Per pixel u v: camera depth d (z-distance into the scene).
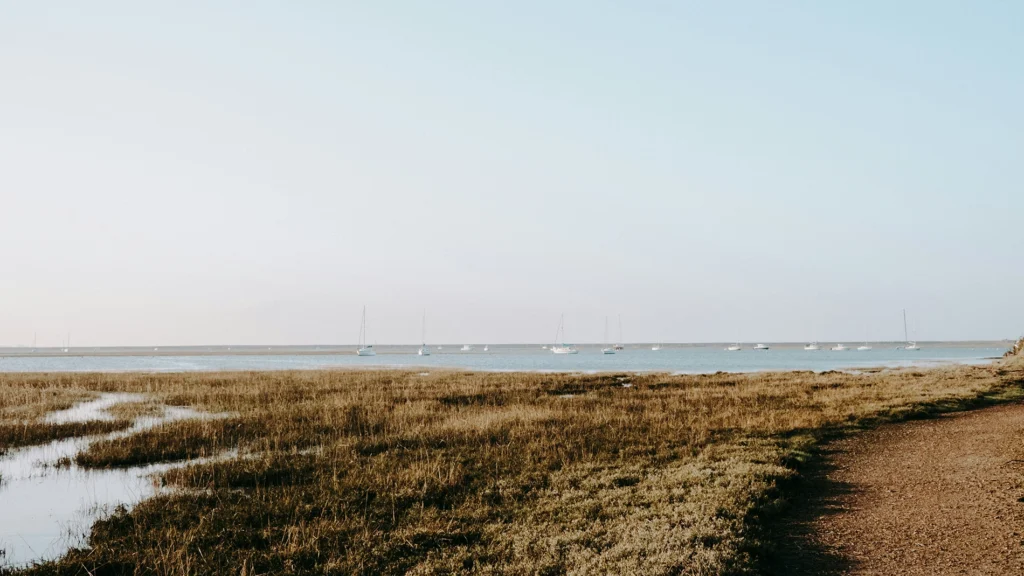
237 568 8.28
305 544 8.94
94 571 8.33
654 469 12.95
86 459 15.47
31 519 10.88
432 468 13.27
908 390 28.59
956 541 8.34
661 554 7.80
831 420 19.53
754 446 15.21
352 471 13.28
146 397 29.91
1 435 19.02
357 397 28.33
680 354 194.88
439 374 49.09
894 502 10.42
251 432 19.05
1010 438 15.85
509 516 10.16
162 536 9.59
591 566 7.63
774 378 40.12
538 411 22.17
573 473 12.78
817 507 10.34
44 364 106.19
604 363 110.06
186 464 15.02
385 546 8.86
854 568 7.59
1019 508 9.66
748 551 8.04
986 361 102.00
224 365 98.38
